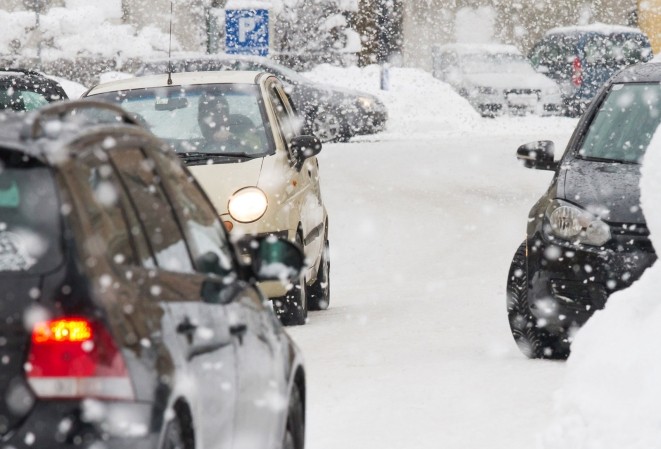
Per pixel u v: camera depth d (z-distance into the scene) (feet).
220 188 85.56
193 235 38.42
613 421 46.42
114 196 33.32
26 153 30.71
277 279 41.37
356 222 150.92
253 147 90.43
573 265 70.90
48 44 269.64
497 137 235.81
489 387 64.44
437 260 129.08
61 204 30.32
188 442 32.55
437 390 64.08
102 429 29.48
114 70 270.67
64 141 31.91
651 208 55.88
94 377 29.55
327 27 299.17
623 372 48.34
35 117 32.09
